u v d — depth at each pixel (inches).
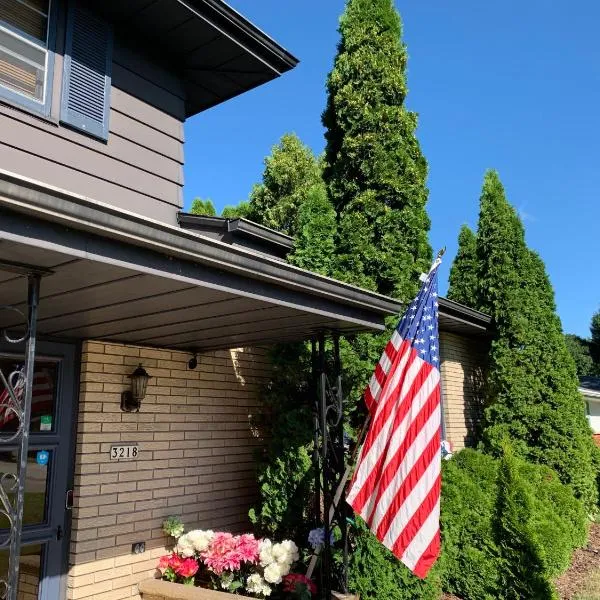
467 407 377.7
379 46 271.7
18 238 84.4
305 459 218.2
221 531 224.1
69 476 176.1
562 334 379.9
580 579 253.6
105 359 190.4
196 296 125.3
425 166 272.2
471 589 220.4
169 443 208.7
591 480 357.4
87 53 183.6
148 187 198.5
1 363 166.7
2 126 156.1
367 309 167.0
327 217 257.6
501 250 370.6
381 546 193.0
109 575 180.5
